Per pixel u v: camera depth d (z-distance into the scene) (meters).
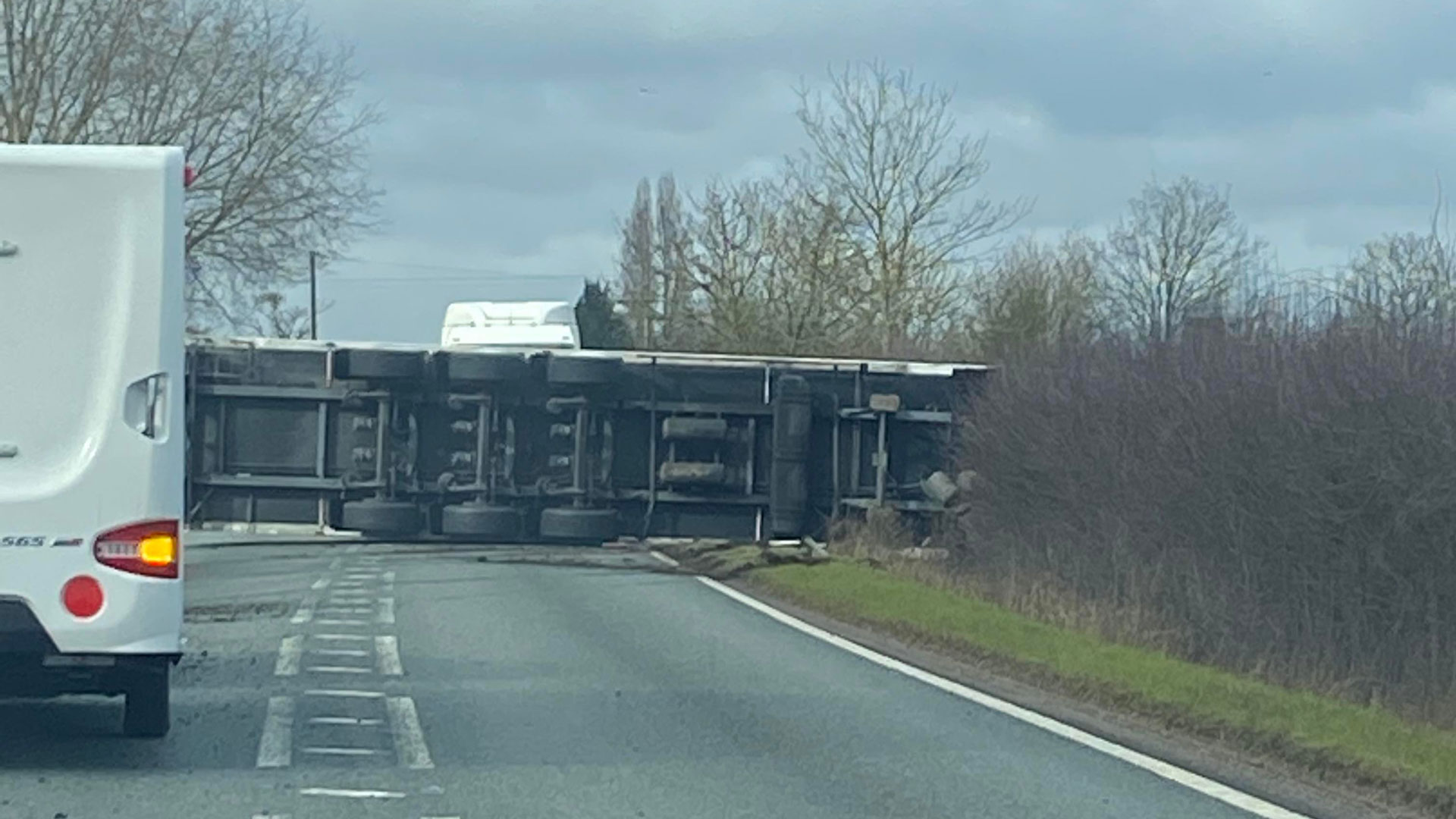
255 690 12.84
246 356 25.02
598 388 25.20
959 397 25.67
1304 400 15.69
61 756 10.17
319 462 25.14
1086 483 20.62
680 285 54.59
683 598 21.05
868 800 9.45
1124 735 11.73
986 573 22.77
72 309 9.19
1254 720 11.60
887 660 15.56
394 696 12.70
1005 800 9.51
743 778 9.98
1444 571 14.32
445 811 8.95
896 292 50.41
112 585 9.10
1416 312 15.58
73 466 9.12
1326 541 15.55
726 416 25.72
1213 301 19.97
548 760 10.41
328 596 20.08
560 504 25.44
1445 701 13.71
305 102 41.03
